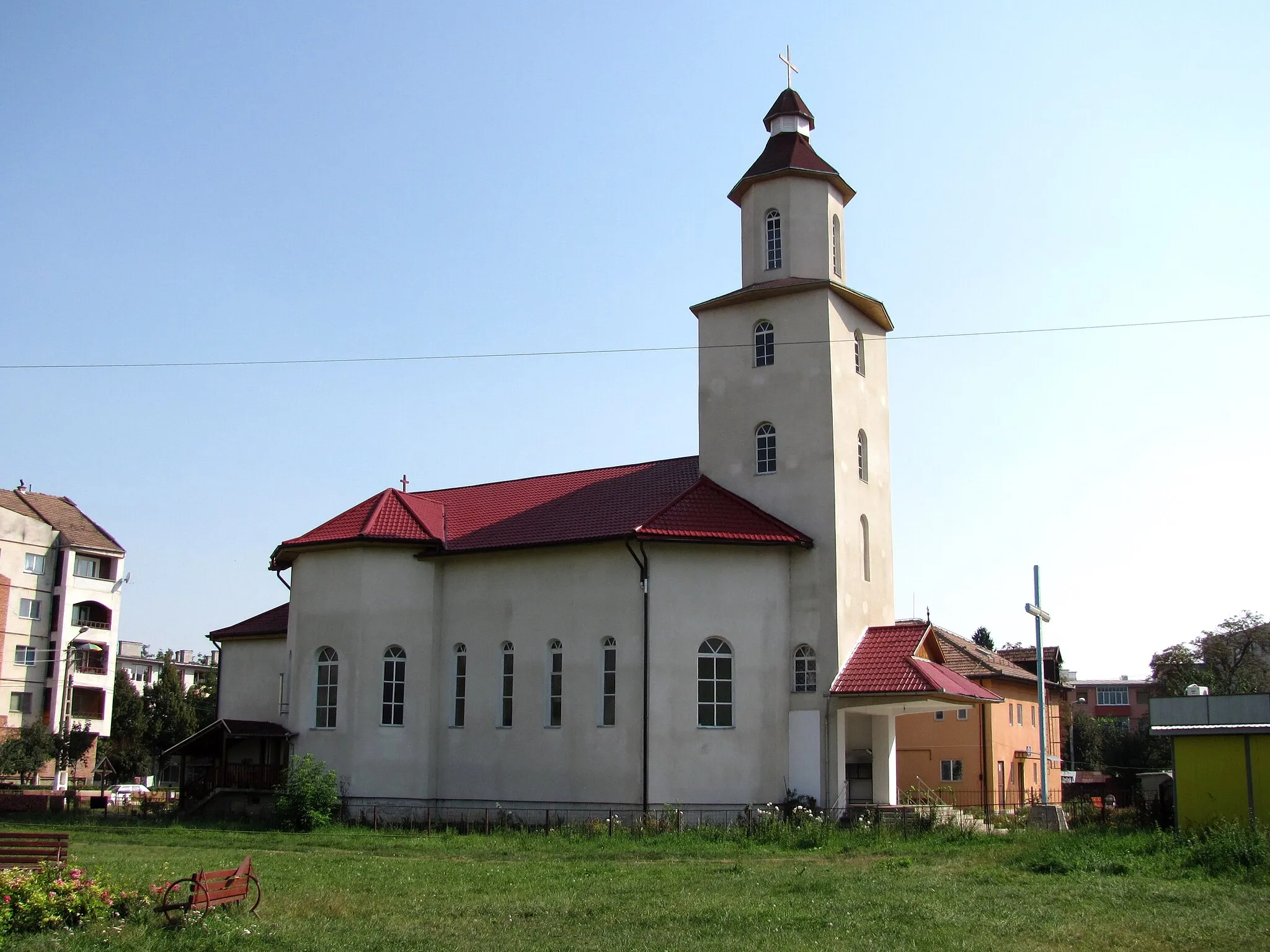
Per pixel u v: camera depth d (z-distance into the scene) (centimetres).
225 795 3841
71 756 6456
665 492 3741
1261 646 7481
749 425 3697
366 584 3809
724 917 1725
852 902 1858
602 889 2059
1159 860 2352
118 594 7962
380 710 3741
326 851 2830
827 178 3828
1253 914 1739
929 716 5069
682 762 3303
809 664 3422
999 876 2192
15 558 7438
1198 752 2836
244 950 1489
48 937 1503
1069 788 6156
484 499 4250
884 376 4019
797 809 3133
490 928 1648
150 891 1723
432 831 3316
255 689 4572
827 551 3469
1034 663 6625
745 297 3753
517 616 3662
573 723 3466
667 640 3372
